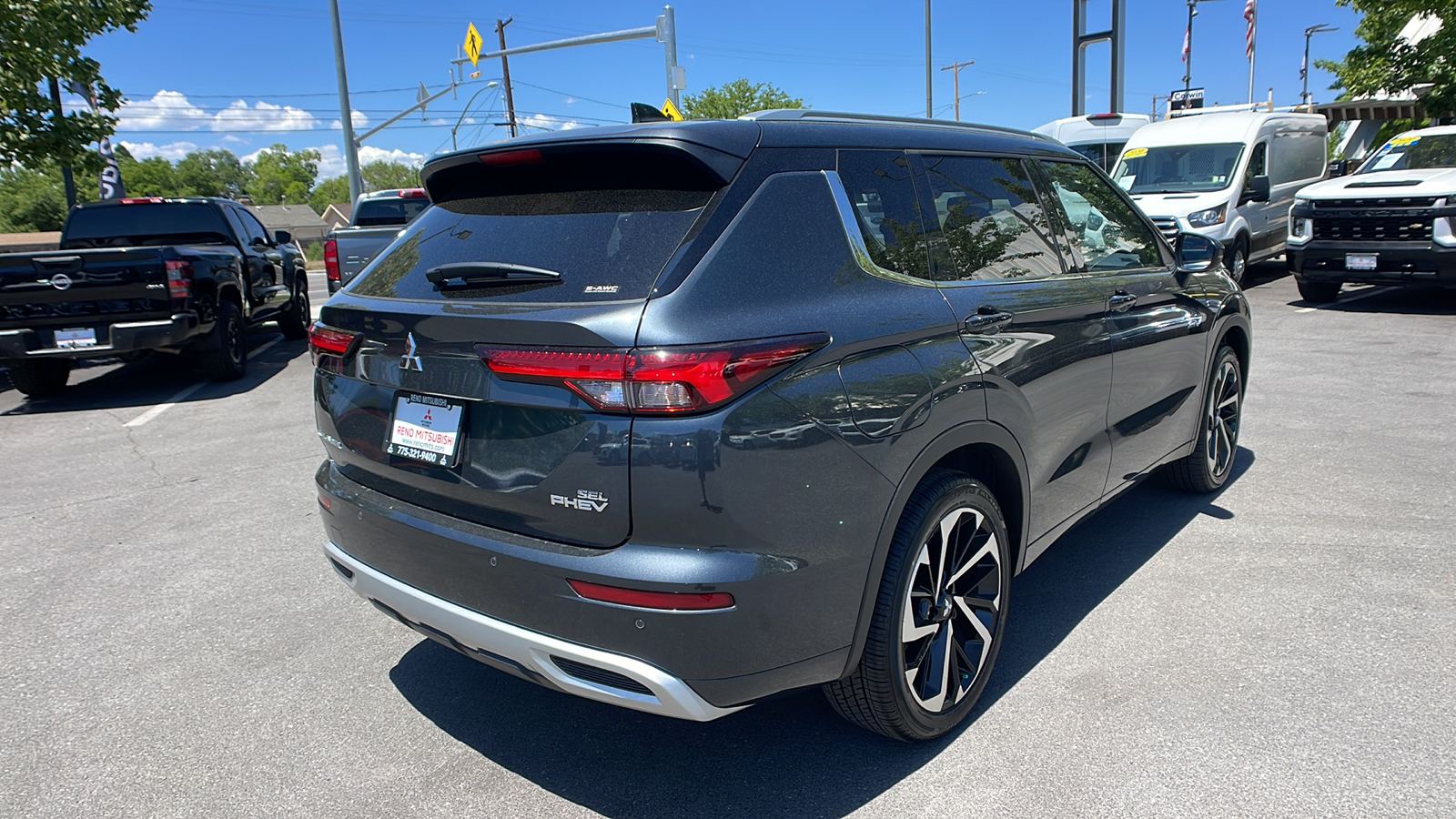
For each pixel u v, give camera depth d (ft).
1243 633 10.95
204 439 22.48
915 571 8.32
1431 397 21.66
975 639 9.46
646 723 9.75
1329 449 17.99
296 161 435.53
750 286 7.33
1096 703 9.63
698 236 7.38
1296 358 26.89
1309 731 8.98
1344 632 10.89
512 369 7.27
